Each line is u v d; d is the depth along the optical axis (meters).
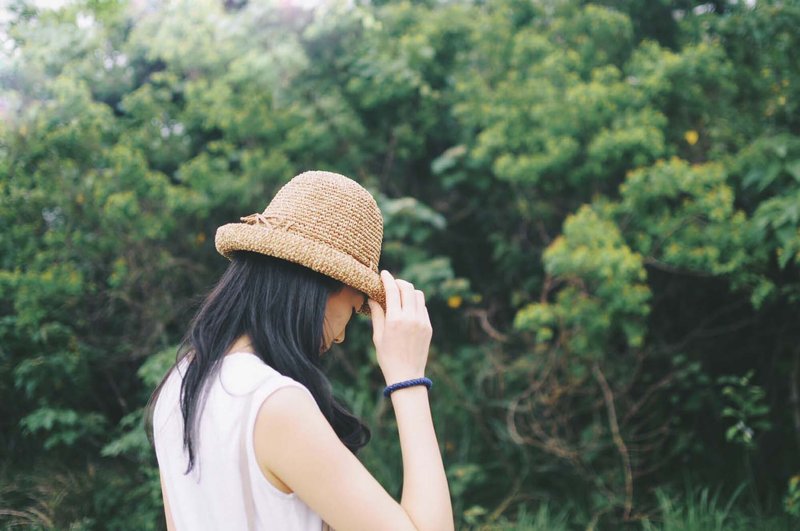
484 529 3.31
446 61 4.20
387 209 3.69
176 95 4.16
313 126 3.77
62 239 3.36
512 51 3.87
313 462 0.87
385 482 3.34
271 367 0.99
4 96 3.41
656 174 3.22
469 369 3.84
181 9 3.80
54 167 3.38
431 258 4.07
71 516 2.99
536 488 3.67
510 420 3.52
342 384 3.76
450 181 3.98
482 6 4.23
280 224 1.01
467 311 4.00
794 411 3.54
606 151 3.38
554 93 3.56
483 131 3.97
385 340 1.01
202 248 3.87
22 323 3.21
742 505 3.48
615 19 3.68
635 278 3.58
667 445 3.71
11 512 2.90
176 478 0.98
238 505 0.90
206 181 3.60
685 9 3.92
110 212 3.35
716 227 3.17
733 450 3.70
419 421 0.98
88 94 3.61
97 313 3.59
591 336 3.41
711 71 3.34
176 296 3.77
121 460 3.30
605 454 3.62
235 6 4.32
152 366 3.25
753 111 3.43
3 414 3.29
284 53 3.80
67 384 3.38
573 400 3.68
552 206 3.84
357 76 4.08
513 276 4.08
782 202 2.99
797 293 3.29
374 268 1.07
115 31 3.99
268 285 1.01
